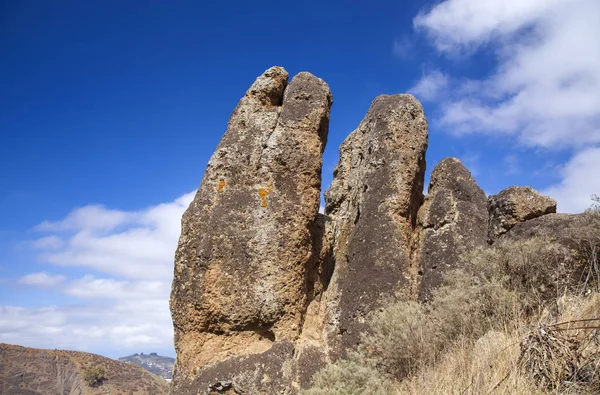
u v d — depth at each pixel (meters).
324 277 13.70
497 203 12.32
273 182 12.81
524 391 6.11
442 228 12.75
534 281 10.08
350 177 14.91
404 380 9.10
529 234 11.20
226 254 12.07
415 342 9.86
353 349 11.59
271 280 11.89
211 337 11.79
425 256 12.54
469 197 13.14
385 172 13.09
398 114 13.52
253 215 12.44
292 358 11.27
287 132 13.23
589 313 7.97
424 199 13.91
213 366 11.31
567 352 6.48
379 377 9.91
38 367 48.50
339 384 9.55
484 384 6.54
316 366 11.30
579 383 6.23
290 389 10.78
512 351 7.05
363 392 9.09
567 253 10.08
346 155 16.36
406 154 13.20
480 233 12.62
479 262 10.90
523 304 9.77
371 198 13.05
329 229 14.10
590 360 6.43
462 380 6.91
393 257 12.27
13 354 49.06
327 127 14.22
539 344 6.59
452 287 10.94
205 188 12.87
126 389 49.34
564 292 9.08
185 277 12.09
